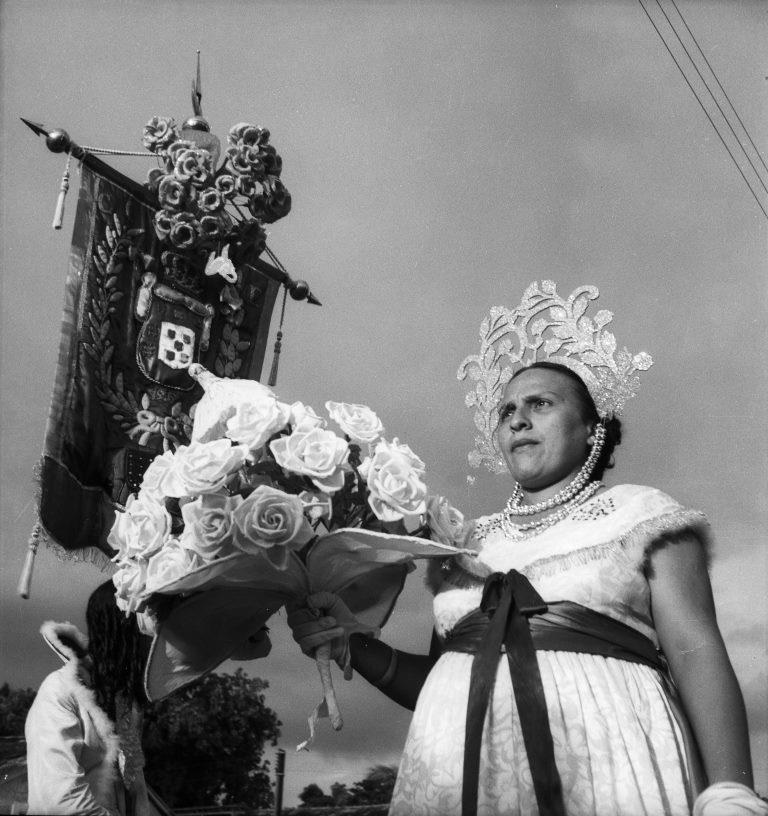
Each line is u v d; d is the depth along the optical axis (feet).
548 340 9.32
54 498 9.78
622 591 7.86
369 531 8.00
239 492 8.14
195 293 11.43
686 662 7.64
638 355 8.85
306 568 8.18
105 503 10.21
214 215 11.21
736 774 7.22
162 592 7.95
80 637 9.45
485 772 7.44
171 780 11.47
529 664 7.55
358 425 8.55
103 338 10.55
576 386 8.89
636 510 8.13
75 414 10.13
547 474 8.64
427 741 7.80
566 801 7.15
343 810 12.34
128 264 10.91
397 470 8.35
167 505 8.52
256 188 11.80
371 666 8.91
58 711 8.83
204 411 8.77
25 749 9.85
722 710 7.43
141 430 10.61
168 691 8.39
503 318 9.73
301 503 7.80
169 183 11.09
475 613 8.28
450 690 7.92
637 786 7.16
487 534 8.82
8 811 8.72
